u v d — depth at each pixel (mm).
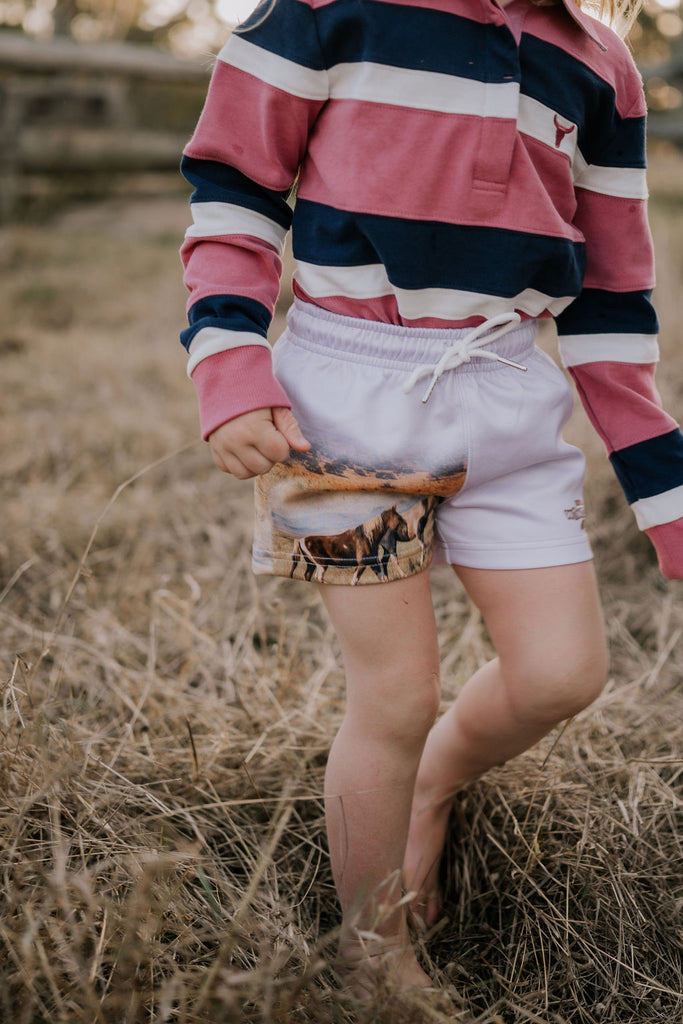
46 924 904
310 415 1045
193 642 1813
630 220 1158
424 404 1030
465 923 1249
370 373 1035
